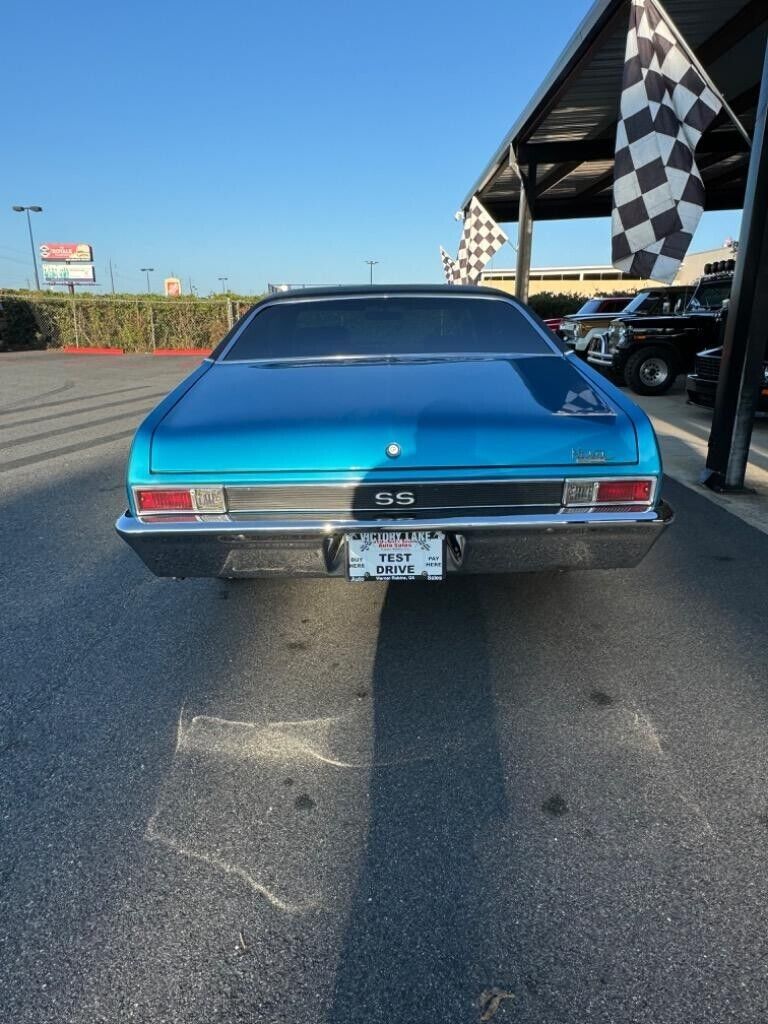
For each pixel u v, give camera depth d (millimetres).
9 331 23562
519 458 2035
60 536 3979
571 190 14023
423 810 1779
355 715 2195
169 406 2307
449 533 2082
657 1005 1271
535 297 32781
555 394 2330
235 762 1978
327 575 2176
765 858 1599
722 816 1732
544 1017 1255
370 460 2029
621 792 1828
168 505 2068
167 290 41344
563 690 2314
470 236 11664
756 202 4176
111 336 24219
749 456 5691
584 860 1605
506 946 1396
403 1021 1251
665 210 4648
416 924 1448
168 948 1400
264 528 2043
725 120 9312
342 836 1693
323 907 1491
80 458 6172
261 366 2793
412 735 2092
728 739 2039
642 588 3115
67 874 1584
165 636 2740
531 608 2930
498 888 1535
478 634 2715
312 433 2047
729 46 6691
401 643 2656
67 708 2248
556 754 1988
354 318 3117
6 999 1295
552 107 8016
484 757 1984
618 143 4723
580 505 2064
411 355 2904
